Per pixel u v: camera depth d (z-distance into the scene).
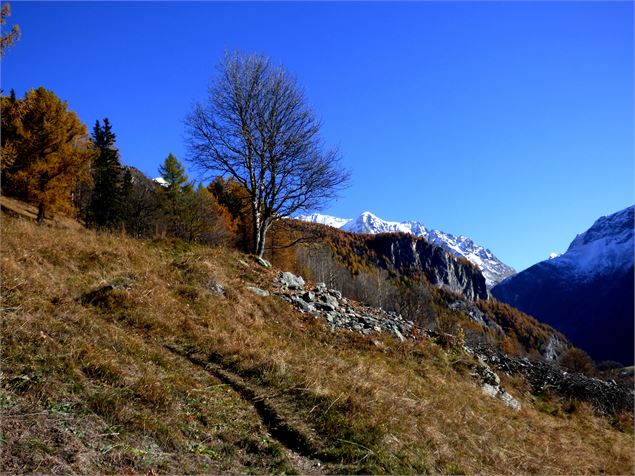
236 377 7.18
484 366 14.20
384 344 12.47
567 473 8.77
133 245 12.98
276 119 19.08
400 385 9.12
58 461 3.99
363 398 7.30
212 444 5.15
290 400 6.74
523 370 18.16
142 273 10.29
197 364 7.36
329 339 11.56
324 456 5.58
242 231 32.66
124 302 8.50
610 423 16.67
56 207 29.42
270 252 31.44
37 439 4.19
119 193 34.97
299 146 18.86
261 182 18.88
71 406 4.87
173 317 8.85
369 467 5.43
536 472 7.96
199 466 4.66
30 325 6.28
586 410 16.62
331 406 6.64
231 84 19.27
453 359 13.73
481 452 7.53
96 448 4.36
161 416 5.26
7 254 8.97
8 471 3.71
